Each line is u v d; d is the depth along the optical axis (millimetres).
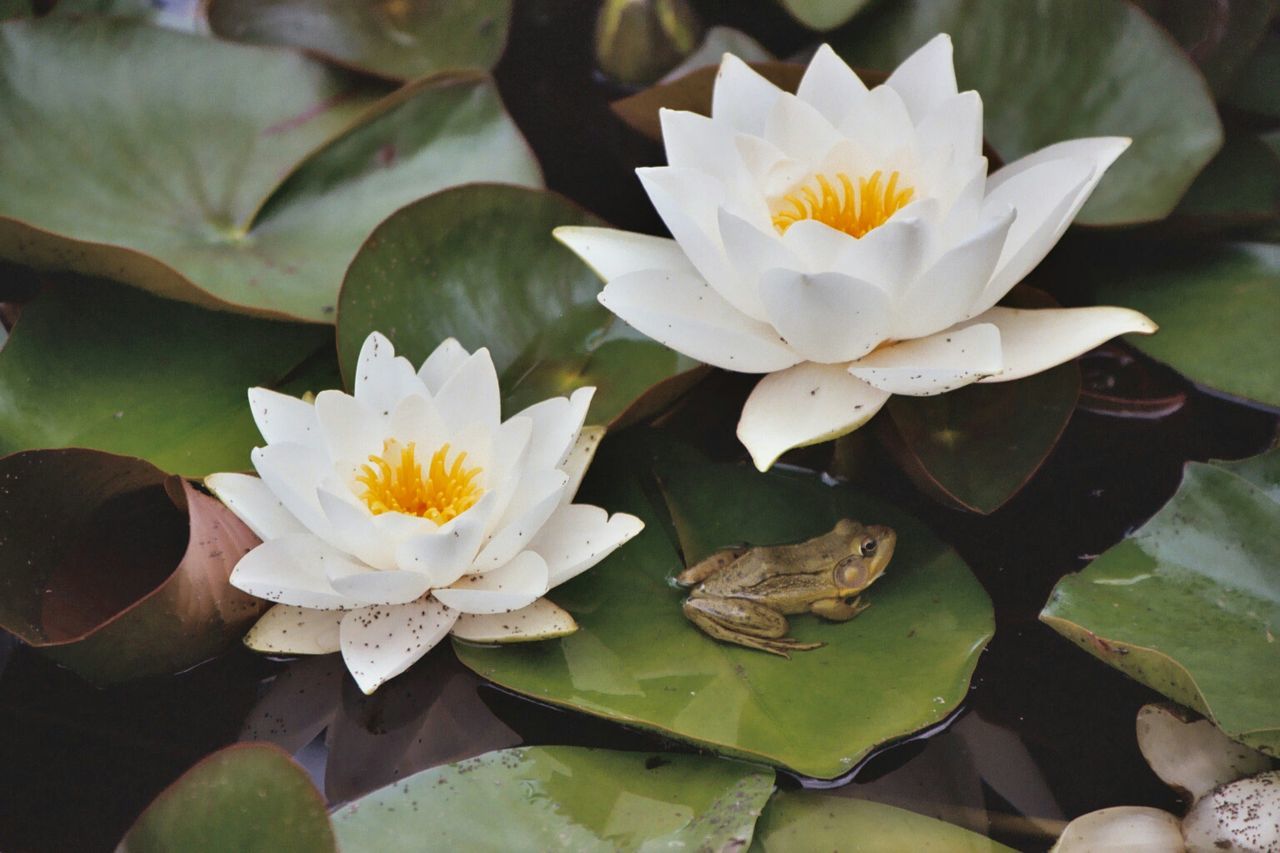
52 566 1192
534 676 1173
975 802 1152
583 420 1187
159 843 1134
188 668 1188
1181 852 1143
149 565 1196
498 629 1176
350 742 1169
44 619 1181
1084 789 1154
